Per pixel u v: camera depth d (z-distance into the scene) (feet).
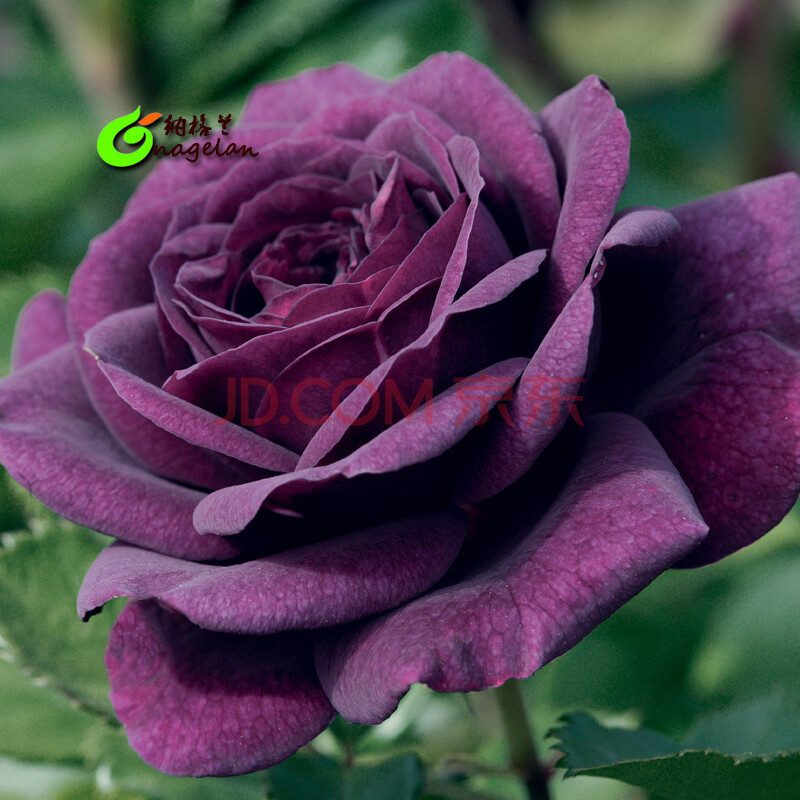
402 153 1.48
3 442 1.43
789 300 1.43
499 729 1.65
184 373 1.41
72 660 1.51
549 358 1.37
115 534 1.42
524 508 1.42
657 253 1.45
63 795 1.59
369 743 1.58
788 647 1.79
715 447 1.42
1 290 1.70
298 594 1.37
